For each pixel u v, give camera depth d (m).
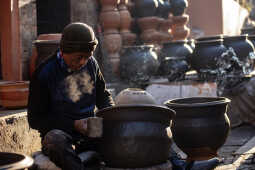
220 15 16.17
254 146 5.92
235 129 7.45
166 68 8.73
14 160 2.87
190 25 16.17
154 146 3.57
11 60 7.09
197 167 4.09
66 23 9.06
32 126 3.70
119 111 3.58
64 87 3.68
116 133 3.59
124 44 9.70
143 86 8.62
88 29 3.41
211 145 4.54
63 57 3.56
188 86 7.97
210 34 16.28
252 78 7.53
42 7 8.64
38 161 3.55
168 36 10.98
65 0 9.04
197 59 8.09
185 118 4.55
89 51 3.43
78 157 3.44
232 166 4.99
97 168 3.67
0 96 6.00
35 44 7.05
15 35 7.11
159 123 3.65
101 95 3.95
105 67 9.31
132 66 8.68
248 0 23.62
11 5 7.03
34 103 3.63
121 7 9.69
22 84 6.00
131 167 3.60
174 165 4.05
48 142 3.43
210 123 4.48
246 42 8.58
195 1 16.30
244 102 7.50
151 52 8.88
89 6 9.30
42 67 3.64
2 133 5.04
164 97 8.07
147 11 10.38
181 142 4.62
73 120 3.70
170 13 12.52
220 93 7.78
